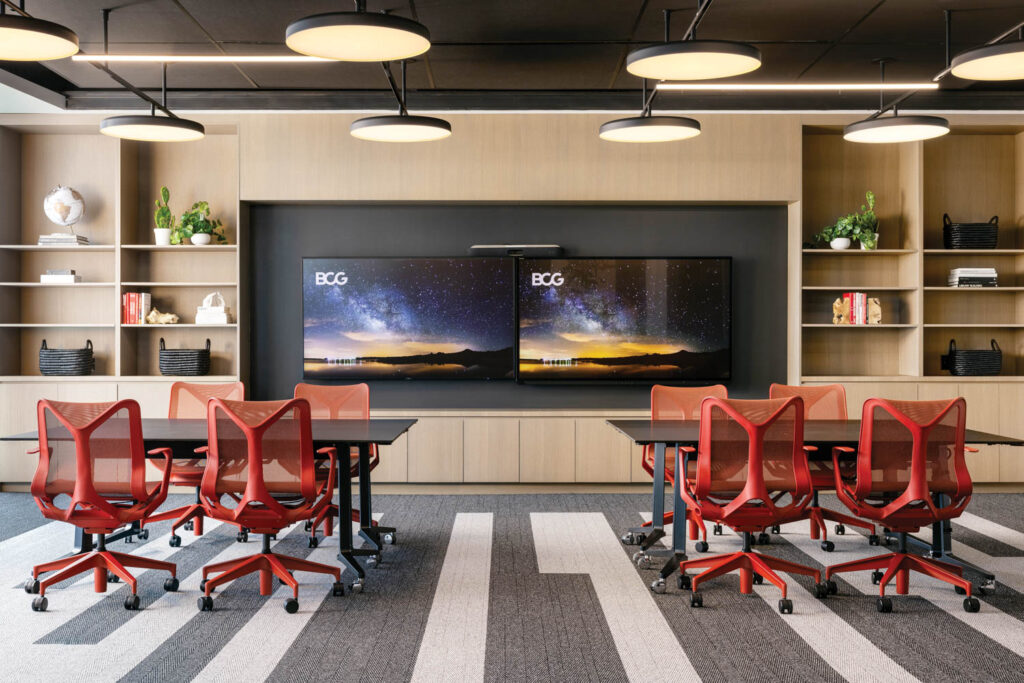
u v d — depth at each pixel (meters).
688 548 4.56
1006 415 6.24
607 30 4.89
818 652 3.07
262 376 6.58
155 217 6.38
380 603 3.63
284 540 4.74
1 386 6.19
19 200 6.56
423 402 6.62
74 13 4.55
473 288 6.48
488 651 3.06
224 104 6.20
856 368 6.62
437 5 4.48
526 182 6.27
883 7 4.50
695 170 6.29
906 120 4.73
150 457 4.01
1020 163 6.58
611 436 6.21
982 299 6.64
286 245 6.56
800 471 3.56
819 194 6.63
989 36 4.96
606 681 2.79
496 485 6.26
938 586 3.92
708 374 6.48
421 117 4.75
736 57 3.68
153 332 6.58
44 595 3.61
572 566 4.23
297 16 4.63
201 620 3.40
